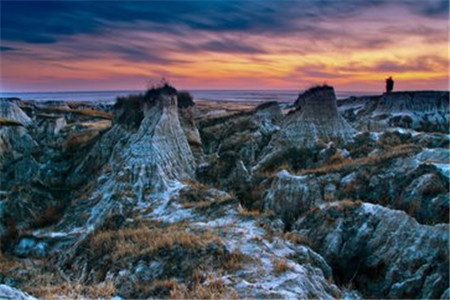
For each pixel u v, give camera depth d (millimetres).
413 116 55750
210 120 52469
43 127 57781
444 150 25453
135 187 28344
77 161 39438
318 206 21547
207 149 46312
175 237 14891
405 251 16438
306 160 34656
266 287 10648
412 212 20828
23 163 41188
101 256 15859
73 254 17875
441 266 15102
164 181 28969
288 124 40438
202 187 28281
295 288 10852
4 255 24234
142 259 13641
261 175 31188
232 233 16531
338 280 17375
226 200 23250
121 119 38781
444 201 20078
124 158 31656
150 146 31516
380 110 60875
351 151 33969
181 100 43156
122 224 23328
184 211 23375
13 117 60438
